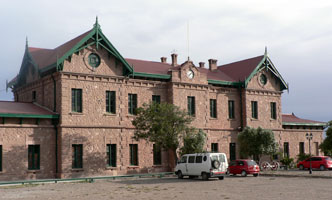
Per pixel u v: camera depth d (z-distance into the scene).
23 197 21.06
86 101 34.53
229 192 21.95
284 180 29.56
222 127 43.25
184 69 40.59
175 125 33.88
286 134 49.25
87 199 19.78
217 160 30.31
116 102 36.25
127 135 36.94
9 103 35.34
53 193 22.77
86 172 33.78
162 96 39.75
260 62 45.44
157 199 19.30
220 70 49.84
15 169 31.30
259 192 21.77
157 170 38.59
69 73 33.69
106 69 36.00
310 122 52.22
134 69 38.72
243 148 40.56
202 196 20.30
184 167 31.95
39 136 32.72
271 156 44.88
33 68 38.81
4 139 31.08
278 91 47.72
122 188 24.91
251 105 45.34
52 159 33.22
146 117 33.56
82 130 34.00
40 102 36.91
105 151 35.16
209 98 42.72
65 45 37.00
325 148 47.09
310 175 32.44
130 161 37.25
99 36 35.44
